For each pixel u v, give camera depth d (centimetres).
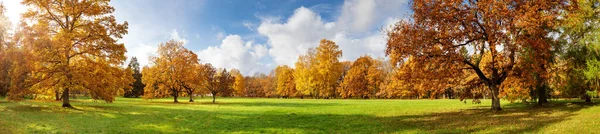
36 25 2758
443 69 2398
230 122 2212
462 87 3247
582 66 2316
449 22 2242
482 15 2217
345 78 8412
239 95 11881
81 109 2802
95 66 2955
